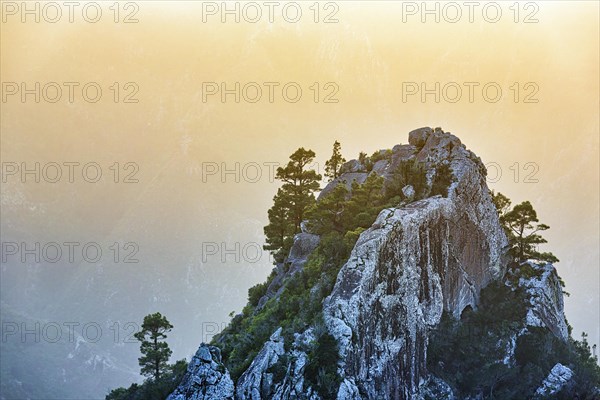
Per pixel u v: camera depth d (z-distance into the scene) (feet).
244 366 449.89
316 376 440.45
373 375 456.45
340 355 447.01
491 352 499.51
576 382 499.51
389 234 478.18
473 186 528.22
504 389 495.00
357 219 522.06
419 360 479.00
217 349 449.89
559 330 529.04
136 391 533.96
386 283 472.03
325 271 494.18
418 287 486.38
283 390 434.71
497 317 515.50
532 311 520.83
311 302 470.80
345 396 438.40
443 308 499.51
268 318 481.05
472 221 522.47
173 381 516.73
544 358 506.07
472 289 518.37
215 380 435.94
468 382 487.61
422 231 492.95
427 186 524.52
